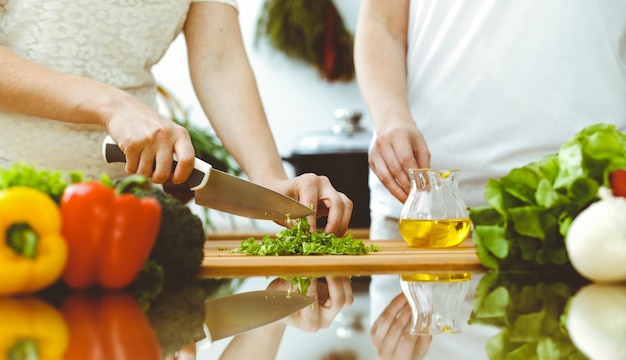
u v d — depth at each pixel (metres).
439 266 1.31
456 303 0.96
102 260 0.97
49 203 0.95
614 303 0.95
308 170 3.38
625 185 1.17
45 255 0.94
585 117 1.85
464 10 1.88
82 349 0.67
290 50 4.19
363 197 3.37
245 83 1.77
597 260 1.09
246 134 1.72
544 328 0.79
